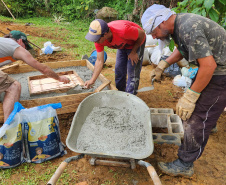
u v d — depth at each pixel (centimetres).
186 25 171
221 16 321
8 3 1078
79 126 232
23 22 966
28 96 322
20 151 247
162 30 186
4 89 257
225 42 181
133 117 252
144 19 190
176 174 240
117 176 244
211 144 295
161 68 257
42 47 652
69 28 922
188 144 220
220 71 188
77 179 240
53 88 337
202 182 240
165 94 420
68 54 599
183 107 198
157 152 275
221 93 195
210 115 204
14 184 231
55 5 1174
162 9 183
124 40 282
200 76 175
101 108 263
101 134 230
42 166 254
